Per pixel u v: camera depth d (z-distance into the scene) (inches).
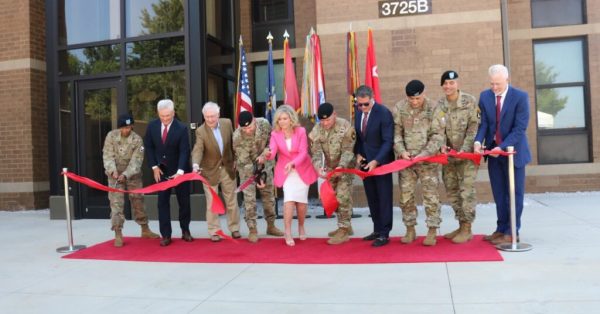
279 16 483.2
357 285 183.0
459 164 239.8
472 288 171.9
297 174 259.8
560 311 146.4
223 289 186.5
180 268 220.7
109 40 390.3
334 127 248.2
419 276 189.5
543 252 216.8
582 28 429.4
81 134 395.5
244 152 270.5
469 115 236.1
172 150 273.7
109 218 387.2
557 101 439.5
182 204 278.4
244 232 305.3
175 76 378.6
